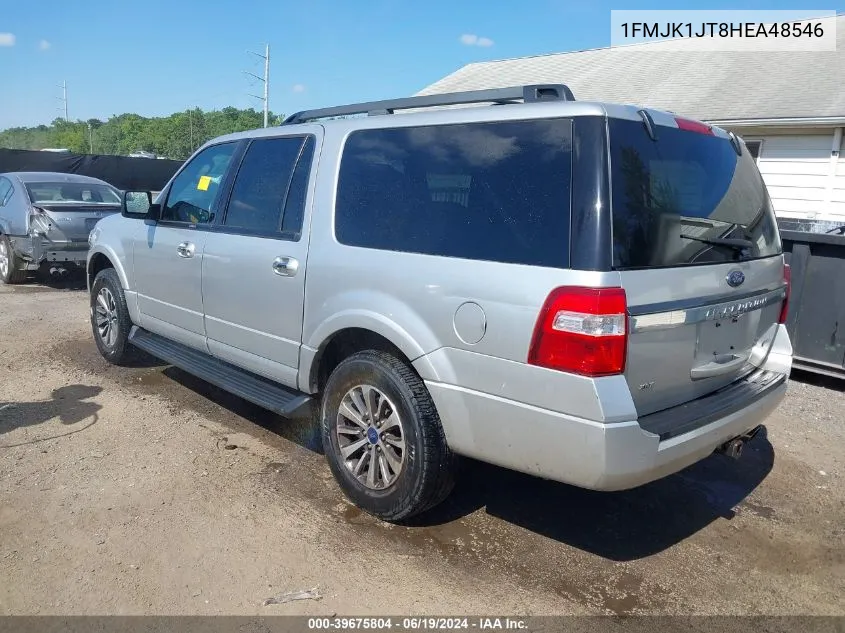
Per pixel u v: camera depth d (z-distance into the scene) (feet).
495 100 11.70
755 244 11.94
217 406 17.35
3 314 27.17
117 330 19.48
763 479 14.58
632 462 9.32
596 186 9.36
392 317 11.21
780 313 13.04
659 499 13.52
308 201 13.11
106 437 15.25
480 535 11.90
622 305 9.14
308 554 11.10
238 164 15.19
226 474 13.66
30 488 12.80
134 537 11.34
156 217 17.52
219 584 10.27
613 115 9.76
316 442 15.35
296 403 13.33
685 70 53.16
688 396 10.82
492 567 11.00
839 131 40.22
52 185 35.01
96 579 10.26
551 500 13.24
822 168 41.39
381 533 11.80
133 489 12.91
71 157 64.23
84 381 18.94
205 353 16.66
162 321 17.43
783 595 10.64
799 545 12.07
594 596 10.39
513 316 9.72
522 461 9.98
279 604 9.89
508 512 12.72
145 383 18.93
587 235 9.27
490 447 10.31
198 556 10.91
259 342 14.19
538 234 9.72
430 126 11.57
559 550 11.57
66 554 10.82
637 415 9.50
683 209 10.41
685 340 10.35
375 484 12.00
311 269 12.71
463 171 10.87
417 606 9.97
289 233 13.38
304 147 13.66
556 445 9.52
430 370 10.78
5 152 60.44
